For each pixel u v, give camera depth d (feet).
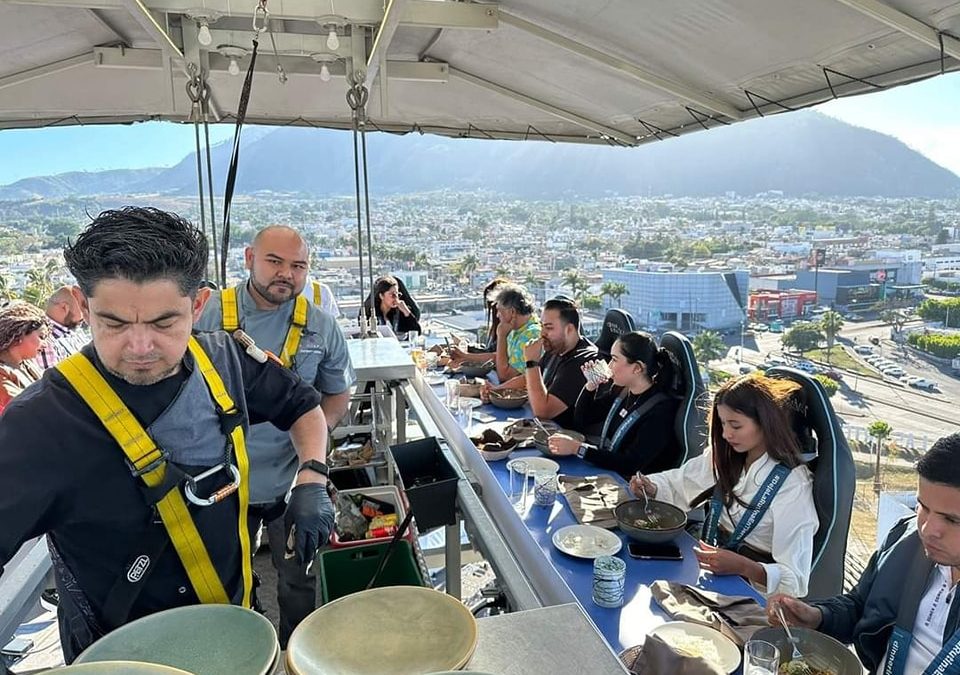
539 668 2.01
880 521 5.87
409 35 9.70
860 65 7.32
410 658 2.04
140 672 1.73
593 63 9.50
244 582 2.79
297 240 5.68
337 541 3.70
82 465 2.35
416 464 5.43
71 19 8.61
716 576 5.22
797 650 4.15
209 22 6.82
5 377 8.20
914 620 4.53
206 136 7.22
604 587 4.70
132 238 2.20
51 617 5.89
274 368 3.31
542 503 6.51
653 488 6.68
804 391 5.96
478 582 6.70
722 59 8.11
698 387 7.86
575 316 10.61
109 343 2.27
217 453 2.62
